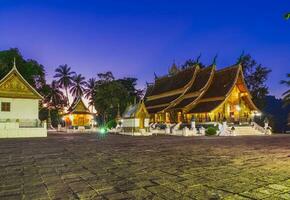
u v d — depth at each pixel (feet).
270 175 24.97
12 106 109.40
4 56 151.23
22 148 51.78
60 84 267.80
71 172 26.94
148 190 20.01
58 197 18.54
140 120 118.73
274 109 290.35
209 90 146.41
